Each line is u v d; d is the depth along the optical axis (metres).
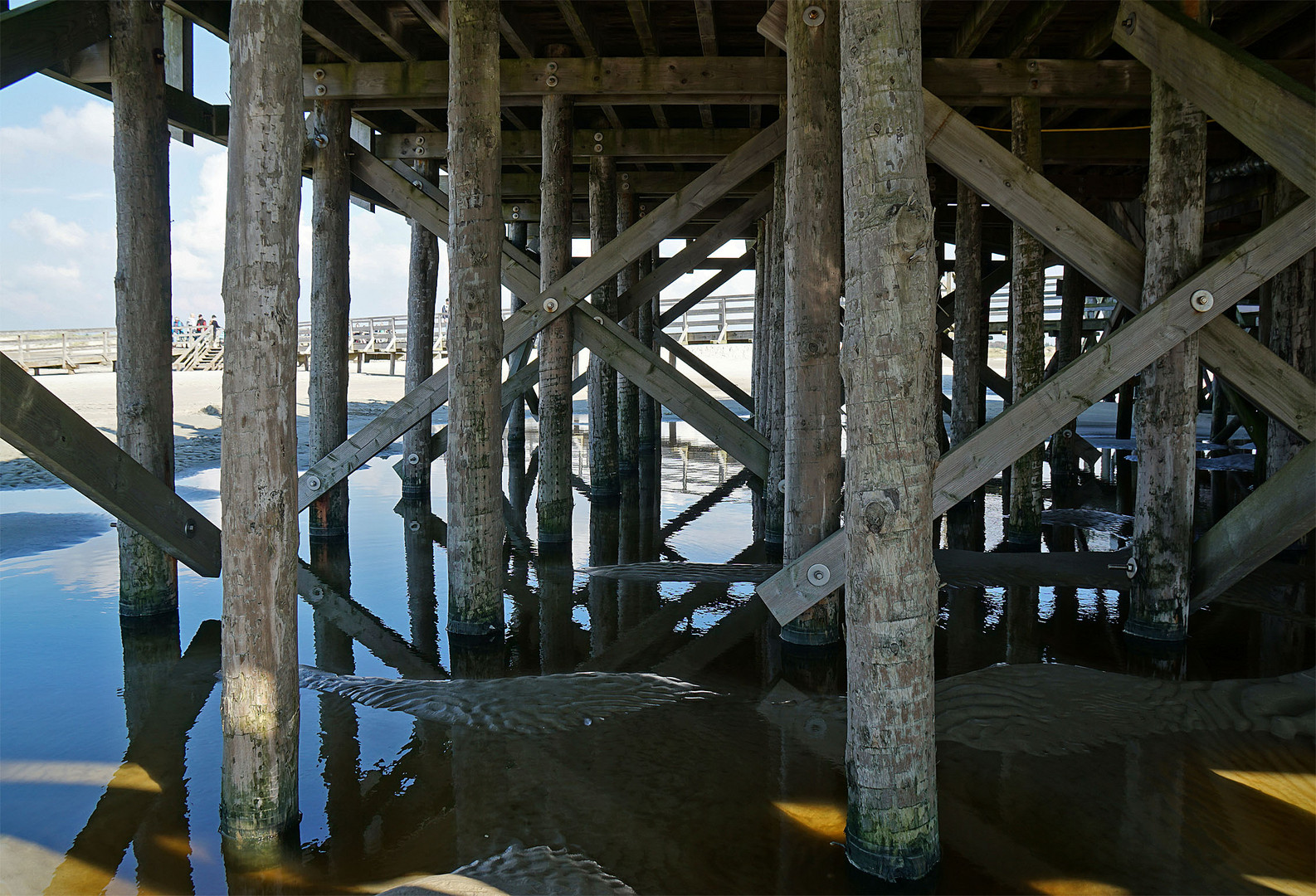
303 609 6.00
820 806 3.29
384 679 4.65
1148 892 2.73
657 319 14.53
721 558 7.39
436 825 3.15
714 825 3.15
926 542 2.82
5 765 3.60
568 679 4.64
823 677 4.68
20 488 9.92
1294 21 6.55
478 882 2.77
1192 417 4.83
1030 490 7.48
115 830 3.10
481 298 5.11
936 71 6.68
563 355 7.41
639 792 3.41
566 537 7.74
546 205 7.34
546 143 7.23
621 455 12.49
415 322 10.16
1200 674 4.51
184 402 16.56
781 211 8.57
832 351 4.95
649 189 11.68
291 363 3.03
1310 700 4.13
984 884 2.78
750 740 3.89
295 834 3.10
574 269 7.17
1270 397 4.67
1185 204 4.59
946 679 4.45
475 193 5.03
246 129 2.88
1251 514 4.71
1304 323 6.83
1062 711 4.06
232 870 2.87
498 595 5.29
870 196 2.76
